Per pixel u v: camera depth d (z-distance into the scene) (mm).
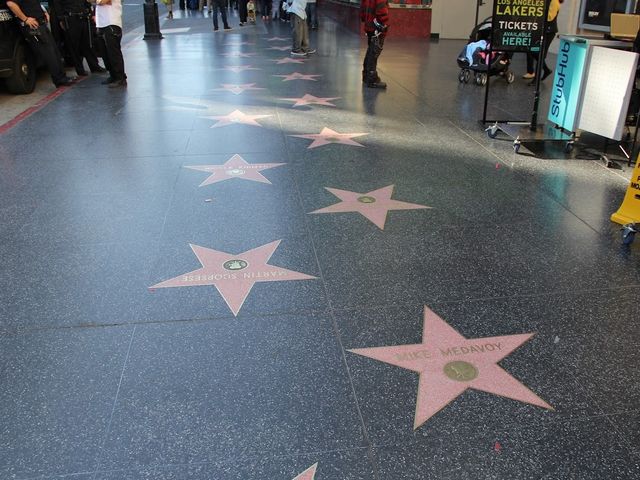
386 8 9758
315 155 6383
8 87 9625
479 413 2691
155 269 3943
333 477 2350
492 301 3592
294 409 2717
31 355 3086
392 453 2471
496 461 2432
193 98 9266
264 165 6043
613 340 3219
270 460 2432
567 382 2896
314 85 10469
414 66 12703
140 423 2635
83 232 4512
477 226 4633
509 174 5820
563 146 6699
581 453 2471
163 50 14703
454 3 18094
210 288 3707
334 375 2938
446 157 6348
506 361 3049
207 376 2930
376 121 7941
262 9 24453
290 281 3799
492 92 9891
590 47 6199
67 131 7332
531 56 10695
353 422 2639
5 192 5336
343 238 4406
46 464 2416
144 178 5660
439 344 3180
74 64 11211
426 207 4992
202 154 6406
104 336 3240
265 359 3055
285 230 4535
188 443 2523
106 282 3787
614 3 11719
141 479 2340
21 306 3525
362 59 13594
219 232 4496
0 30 9000
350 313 3455
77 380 2904
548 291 3707
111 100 9078
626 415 2680
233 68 12117
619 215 4695
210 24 21984
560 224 4676
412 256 4141
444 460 2436
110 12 9688
